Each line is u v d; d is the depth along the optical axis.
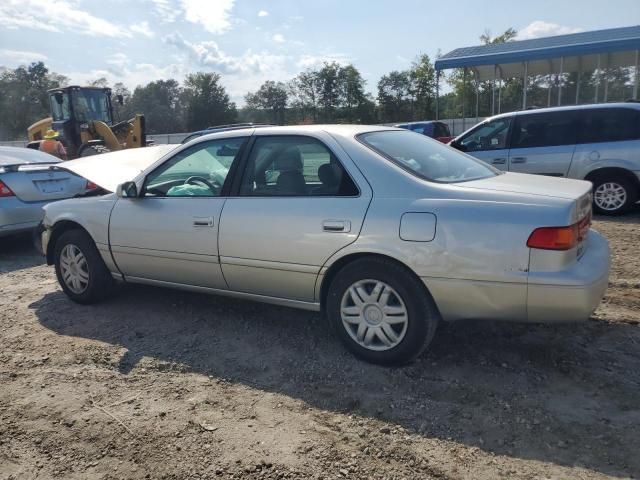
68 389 3.46
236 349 3.98
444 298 3.30
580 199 3.23
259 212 3.87
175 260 4.34
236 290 4.16
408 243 3.32
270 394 3.33
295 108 62.38
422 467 2.59
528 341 3.87
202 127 68.94
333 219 3.56
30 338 4.32
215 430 2.95
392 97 55.69
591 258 3.30
